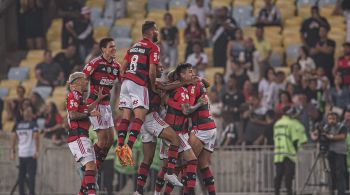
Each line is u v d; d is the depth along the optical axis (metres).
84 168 38.53
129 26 71.06
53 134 61.25
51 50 71.81
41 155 59.44
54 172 59.22
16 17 72.81
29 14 71.94
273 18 68.38
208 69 65.62
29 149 58.06
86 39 69.00
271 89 61.44
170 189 40.59
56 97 65.88
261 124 58.84
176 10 71.94
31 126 58.12
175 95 40.25
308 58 63.53
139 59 38.16
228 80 61.62
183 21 70.12
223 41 66.25
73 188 58.78
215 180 57.66
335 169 53.06
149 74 38.00
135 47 38.44
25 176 58.53
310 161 55.91
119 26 71.12
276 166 55.16
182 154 39.88
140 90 38.00
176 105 40.19
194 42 65.38
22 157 58.06
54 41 72.12
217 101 61.66
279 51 66.81
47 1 73.12
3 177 60.25
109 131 39.19
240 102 60.88
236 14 69.88
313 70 62.06
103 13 72.62
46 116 62.06
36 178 59.31
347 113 53.66
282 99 57.34
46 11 73.50
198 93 40.59
